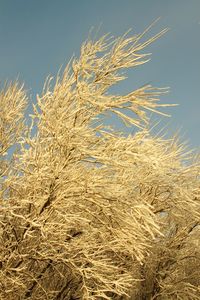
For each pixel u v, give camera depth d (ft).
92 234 16.94
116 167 17.85
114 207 16.84
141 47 18.40
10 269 15.99
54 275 19.35
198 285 24.70
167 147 20.95
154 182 21.03
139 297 23.80
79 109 17.34
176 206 21.66
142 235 16.87
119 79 18.51
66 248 16.75
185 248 24.35
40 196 16.80
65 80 18.28
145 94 17.92
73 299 19.26
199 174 22.45
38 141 17.49
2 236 17.46
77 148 17.12
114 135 17.72
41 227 15.57
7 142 18.94
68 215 16.14
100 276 16.03
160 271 23.34
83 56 18.38
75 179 16.80
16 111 19.31
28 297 17.52
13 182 17.10
